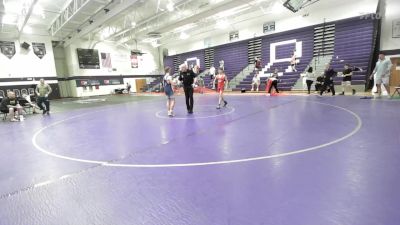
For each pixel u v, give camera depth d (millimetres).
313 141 4090
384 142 3824
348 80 10523
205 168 3166
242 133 4879
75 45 21812
